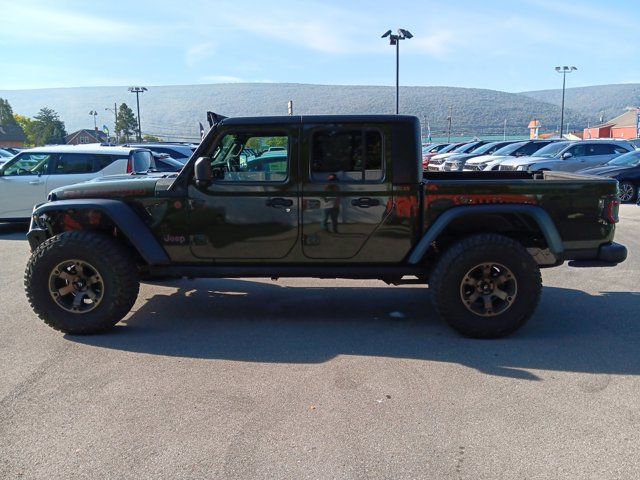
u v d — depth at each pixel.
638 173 15.27
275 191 5.22
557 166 17.16
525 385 4.16
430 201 5.16
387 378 4.30
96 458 3.23
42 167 11.48
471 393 4.03
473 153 25.16
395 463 3.16
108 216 5.28
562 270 7.99
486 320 5.12
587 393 4.03
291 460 3.19
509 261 5.04
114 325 5.41
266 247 5.33
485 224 5.38
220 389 4.12
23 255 9.27
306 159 5.18
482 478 3.02
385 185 5.17
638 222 12.14
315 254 5.32
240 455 3.24
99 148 11.71
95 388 4.15
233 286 7.18
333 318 5.86
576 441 3.38
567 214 5.20
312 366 4.55
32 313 6.04
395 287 7.11
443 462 3.16
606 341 5.12
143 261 5.72
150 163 12.52
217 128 5.23
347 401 3.91
